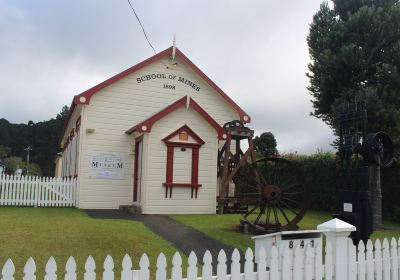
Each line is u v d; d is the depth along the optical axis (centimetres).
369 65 1612
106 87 1797
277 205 1297
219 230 1212
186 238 1086
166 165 1593
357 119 946
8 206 1609
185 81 1961
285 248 604
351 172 932
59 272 731
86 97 1741
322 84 1683
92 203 1717
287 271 602
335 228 662
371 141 897
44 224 1098
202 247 1009
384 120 1521
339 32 1647
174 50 1916
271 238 635
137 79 1861
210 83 1997
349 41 1650
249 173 1534
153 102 1883
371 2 1678
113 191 1758
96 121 1762
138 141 1717
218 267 546
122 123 1809
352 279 674
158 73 1908
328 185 1981
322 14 1755
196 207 1625
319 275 635
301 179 1331
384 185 1847
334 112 1581
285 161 1357
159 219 1388
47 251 837
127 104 1830
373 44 1616
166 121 1608
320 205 2033
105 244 925
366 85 1603
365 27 1609
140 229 1127
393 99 1541
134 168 1756
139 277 496
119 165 1778
